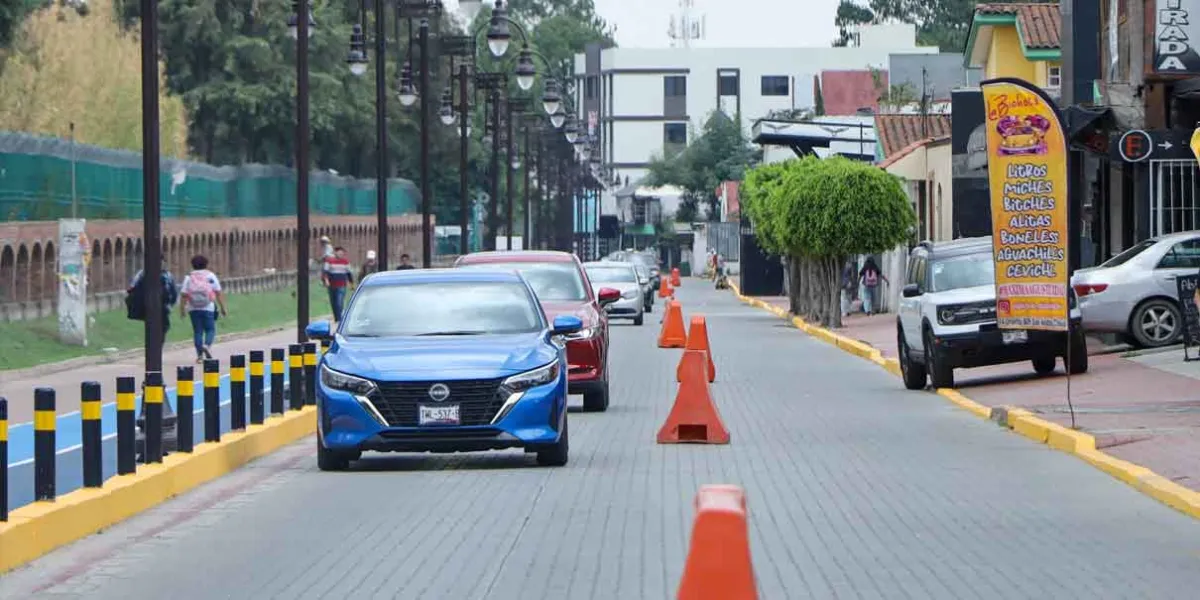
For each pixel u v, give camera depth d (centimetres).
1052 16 7488
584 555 1719
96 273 6419
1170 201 4550
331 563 1698
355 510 2077
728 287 14000
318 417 2462
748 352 5694
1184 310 3888
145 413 2316
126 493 2064
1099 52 5209
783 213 6856
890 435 2959
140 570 1691
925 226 7975
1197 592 1514
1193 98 4566
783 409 3516
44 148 6066
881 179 6744
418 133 14025
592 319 3466
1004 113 2977
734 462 2544
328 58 11869
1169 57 4431
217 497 2242
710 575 973
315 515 2044
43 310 5772
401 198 12950
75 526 1891
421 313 2602
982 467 2480
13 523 1750
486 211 17362
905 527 1903
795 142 9462
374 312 2611
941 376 3872
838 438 2906
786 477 2356
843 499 2130
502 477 2375
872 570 1628
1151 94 4588
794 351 5759
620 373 4681
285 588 1567
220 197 8519
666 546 1772
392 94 13350
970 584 1555
